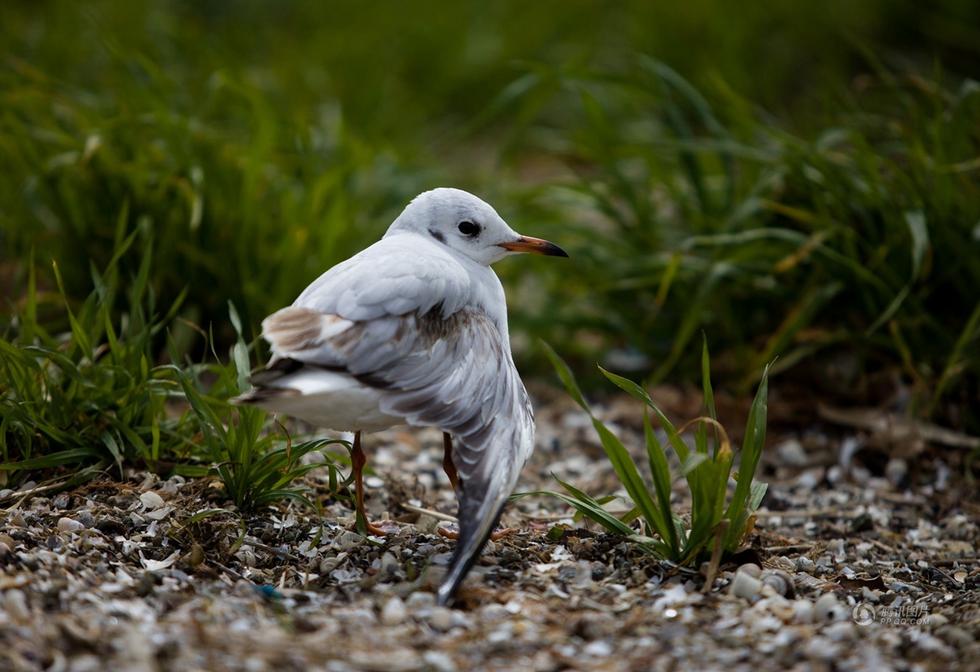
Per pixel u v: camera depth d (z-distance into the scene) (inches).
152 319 367.6
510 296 507.5
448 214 331.0
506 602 278.8
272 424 393.1
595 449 433.7
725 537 299.3
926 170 446.0
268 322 278.4
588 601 279.4
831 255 423.5
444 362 287.4
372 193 542.0
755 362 438.3
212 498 332.8
